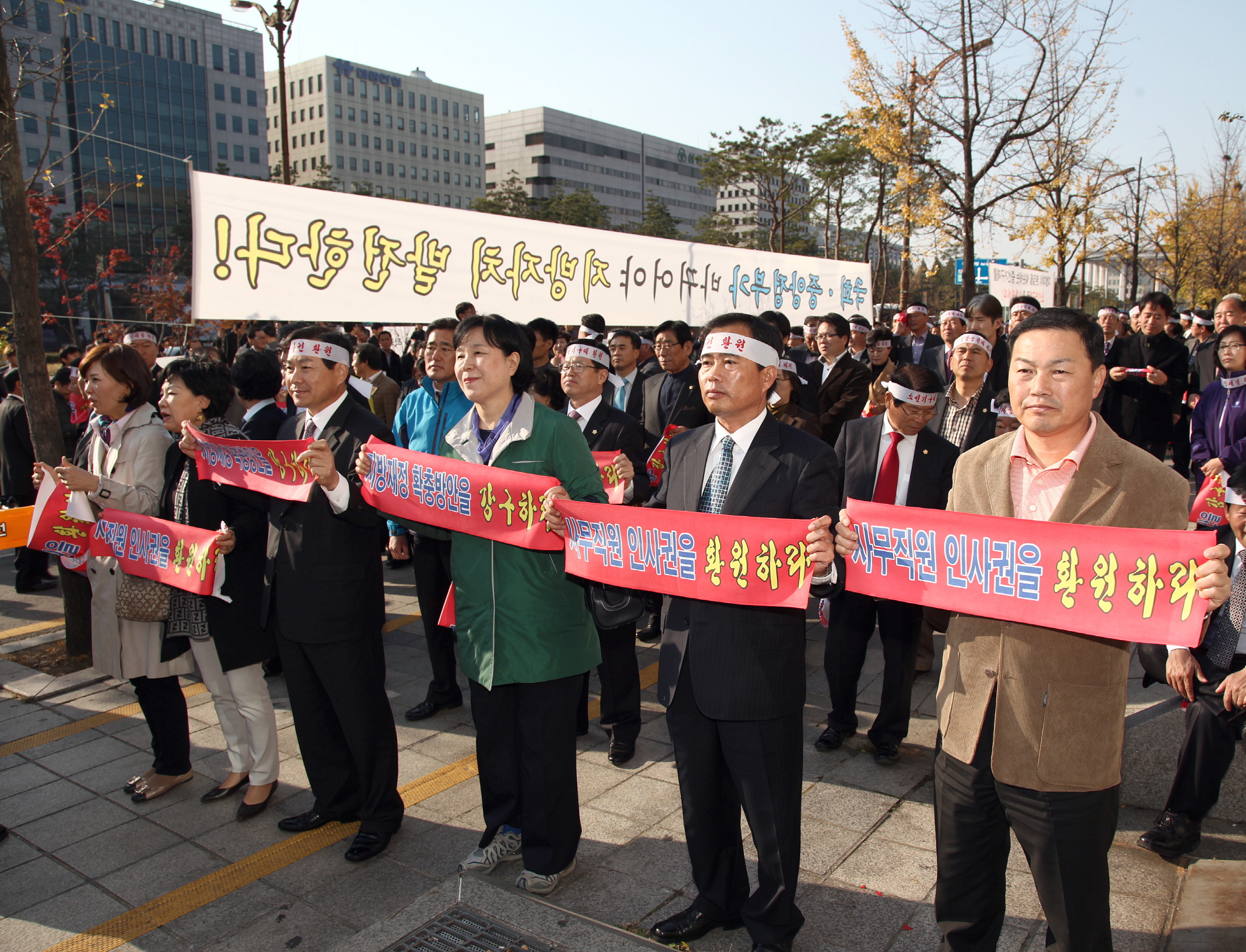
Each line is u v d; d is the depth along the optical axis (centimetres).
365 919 290
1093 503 202
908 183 1477
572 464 307
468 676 310
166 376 359
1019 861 308
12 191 520
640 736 432
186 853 333
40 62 591
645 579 266
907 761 392
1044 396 197
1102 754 199
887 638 380
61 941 282
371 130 9556
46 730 450
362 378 733
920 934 269
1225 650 292
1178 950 253
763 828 250
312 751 340
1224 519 272
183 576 341
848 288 950
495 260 570
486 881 281
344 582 319
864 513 236
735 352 254
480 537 303
